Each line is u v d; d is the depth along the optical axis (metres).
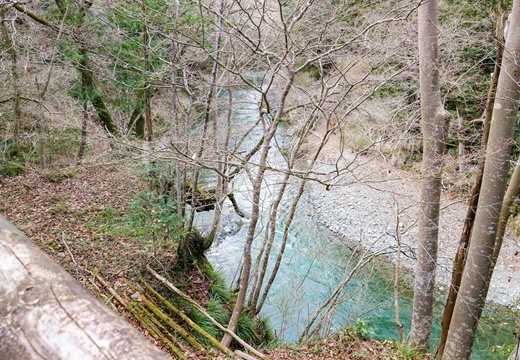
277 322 7.11
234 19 5.14
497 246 4.63
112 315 0.55
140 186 7.94
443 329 5.44
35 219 6.23
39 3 7.71
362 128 6.16
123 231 6.26
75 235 6.04
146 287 5.52
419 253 5.21
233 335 5.09
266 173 5.77
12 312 0.54
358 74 6.59
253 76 5.93
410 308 7.58
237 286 7.34
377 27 5.44
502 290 8.54
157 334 4.68
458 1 6.03
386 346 5.11
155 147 5.51
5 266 0.62
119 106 7.96
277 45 5.00
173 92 5.63
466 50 6.12
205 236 7.44
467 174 6.13
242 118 7.93
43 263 0.65
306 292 7.80
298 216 10.87
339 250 9.59
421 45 4.67
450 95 6.36
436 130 4.72
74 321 0.52
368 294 7.84
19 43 7.43
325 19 5.14
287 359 4.84
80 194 7.37
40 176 7.76
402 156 7.56
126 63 6.14
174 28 4.61
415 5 4.62
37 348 0.49
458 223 9.62
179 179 6.20
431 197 4.96
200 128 5.79
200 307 5.48
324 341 5.29
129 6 5.20
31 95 8.40
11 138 8.80
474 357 6.43
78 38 6.57
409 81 6.47
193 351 4.73
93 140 6.62
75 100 7.95
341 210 11.62
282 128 11.33
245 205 10.61
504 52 3.95
